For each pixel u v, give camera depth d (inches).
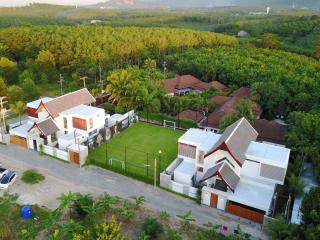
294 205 1771.7
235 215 1785.2
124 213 1692.9
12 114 3137.3
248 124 2151.8
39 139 2397.9
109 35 5876.0
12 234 1624.0
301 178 1982.0
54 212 1664.6
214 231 1616.6
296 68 4173.2
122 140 2652.6
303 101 2947.8
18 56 5152.6
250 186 1870.1
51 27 6382.9
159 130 2859.3
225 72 4153.5
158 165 2272.4
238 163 1818.4
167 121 2928.2
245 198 1763.0
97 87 3730.3
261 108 3132.4
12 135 2524.6
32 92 3405.5
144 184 2050.9
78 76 4192.9
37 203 1845.5
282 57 4847.4
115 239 1441.9
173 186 1971.0
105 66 4510.3
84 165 2246.6
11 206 1815.9
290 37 6456.7
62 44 4945.9
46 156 2357.3
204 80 4345.5
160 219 1740.9
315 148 2034.9
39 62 4500.5
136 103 3095.5
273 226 1531.7
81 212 1729.8
